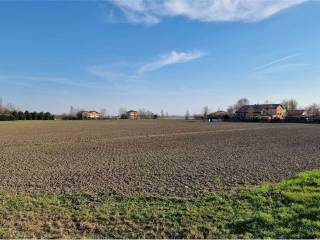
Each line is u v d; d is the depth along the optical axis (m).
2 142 28.00
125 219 7.08
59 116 128.50
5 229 6.42
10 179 11.64
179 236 6.14
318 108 122.56
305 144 24.95
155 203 8.25
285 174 12.21
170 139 30.81
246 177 11.66
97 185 10.53
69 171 13.37
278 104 117.31
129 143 26.78
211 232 6.24
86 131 44.78
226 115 109.44
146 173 12.76
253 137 32.75
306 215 6.81
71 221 6.98
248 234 6.05
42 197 8.91
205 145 24.66
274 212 7.18
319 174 11.15
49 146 24.55
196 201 8.35
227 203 8.04
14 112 107.38
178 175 12.23
